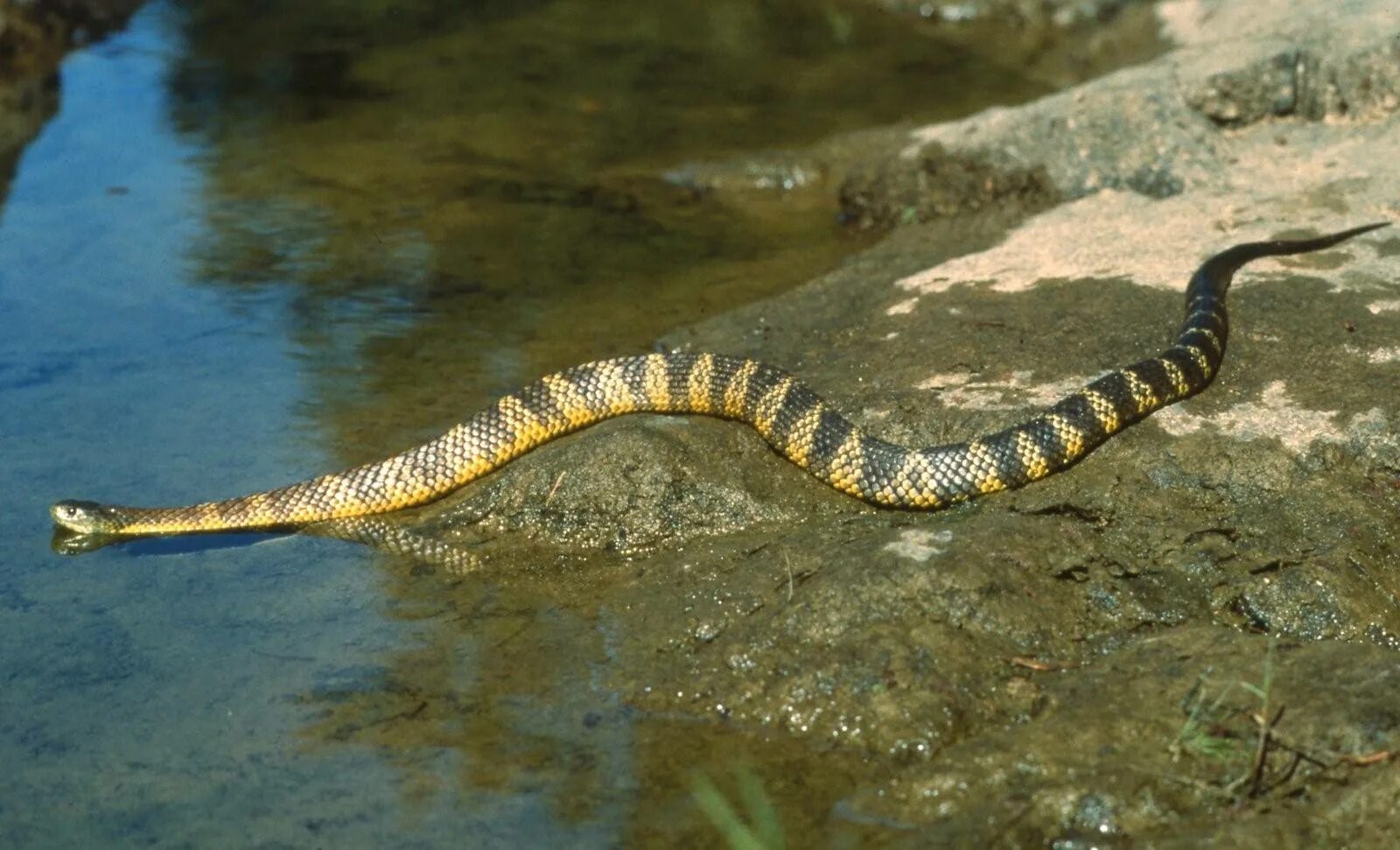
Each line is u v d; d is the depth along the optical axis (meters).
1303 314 10.98
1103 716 7.56
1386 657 7.71
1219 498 9.34
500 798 7.66
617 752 7.96
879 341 11.62
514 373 12.34
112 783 7.88
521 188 16.67
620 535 10.04
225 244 15.12
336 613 9.43
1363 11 15.59
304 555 10.20
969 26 22.64
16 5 20.44
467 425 10.84
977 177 15.05
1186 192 14.15
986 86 19.78
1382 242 12.09
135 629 9.34
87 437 11.58
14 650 9.10
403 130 18.36
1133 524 9.17
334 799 7.70
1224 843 6.64
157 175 16.98
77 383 12.38
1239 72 15.02
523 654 8.85
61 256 14.78
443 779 7.82
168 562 10.16
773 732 8.02
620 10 23.22
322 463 11.09
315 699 8.52
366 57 21.16
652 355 11.17
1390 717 7.16
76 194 16.38
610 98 19.48
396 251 14.96
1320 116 14.99
